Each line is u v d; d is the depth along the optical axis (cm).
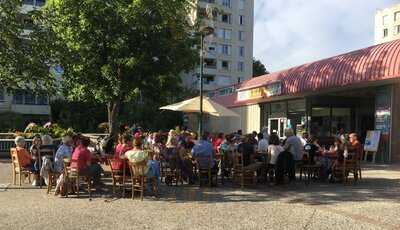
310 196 1141
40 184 1284
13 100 5772
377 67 2011
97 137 2478
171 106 1872
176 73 2020
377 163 2102
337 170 1401
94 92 2030
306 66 2572
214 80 8475
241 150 1337
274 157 1373
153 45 1905
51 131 2466
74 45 1867
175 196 1138
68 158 1154
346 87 2256
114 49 1894
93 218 871
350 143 1431
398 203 1038
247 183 1366
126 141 1240
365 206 1000
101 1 1870
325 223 834
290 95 2684
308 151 1470
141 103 5450
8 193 1173
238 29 8731
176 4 1912
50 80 1382
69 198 1100
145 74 1945
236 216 891
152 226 808
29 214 907
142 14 1853
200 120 1708
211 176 1338
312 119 2636
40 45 1319
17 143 1309
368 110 2608
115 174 1143
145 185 1107
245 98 3269
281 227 802
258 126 3316
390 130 2091
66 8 1878
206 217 882
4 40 1274
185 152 1379
